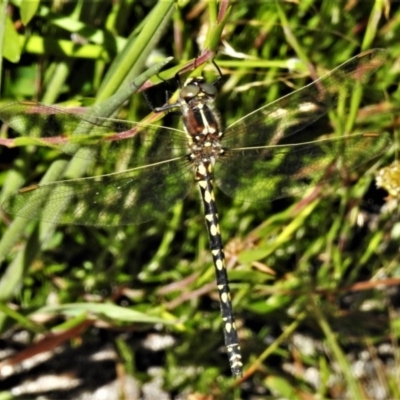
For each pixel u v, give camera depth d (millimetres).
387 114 985
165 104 954
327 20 984
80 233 991
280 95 988
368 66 956
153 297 988
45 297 988
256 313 993
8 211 939
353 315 997
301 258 992
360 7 985
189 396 988
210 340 990
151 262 990
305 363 1001
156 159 958
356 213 990
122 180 949
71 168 950
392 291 1009
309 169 962
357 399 971
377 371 999
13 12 970
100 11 974
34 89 975
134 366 998
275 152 961
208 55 940
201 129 960
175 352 993
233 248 980
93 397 996
